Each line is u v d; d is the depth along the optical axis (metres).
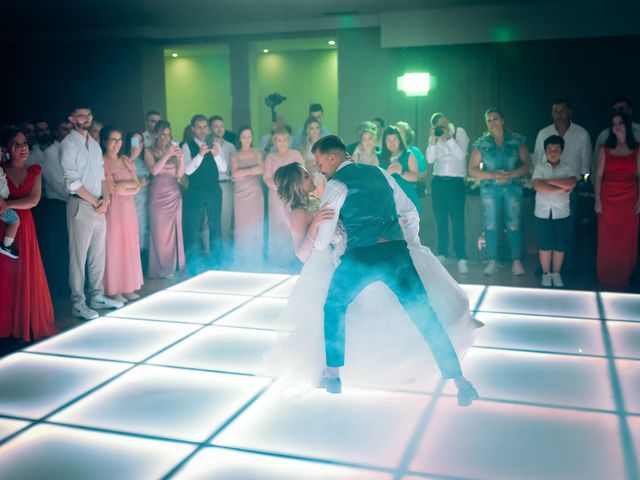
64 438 3.06
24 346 4.44
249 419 3.24
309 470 2.73
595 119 9.40
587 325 4.75
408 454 2.86
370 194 3.33
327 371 3.49
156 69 11.27
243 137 7.23
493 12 9.21
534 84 9.56
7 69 11.66
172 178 6.58
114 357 4.17
